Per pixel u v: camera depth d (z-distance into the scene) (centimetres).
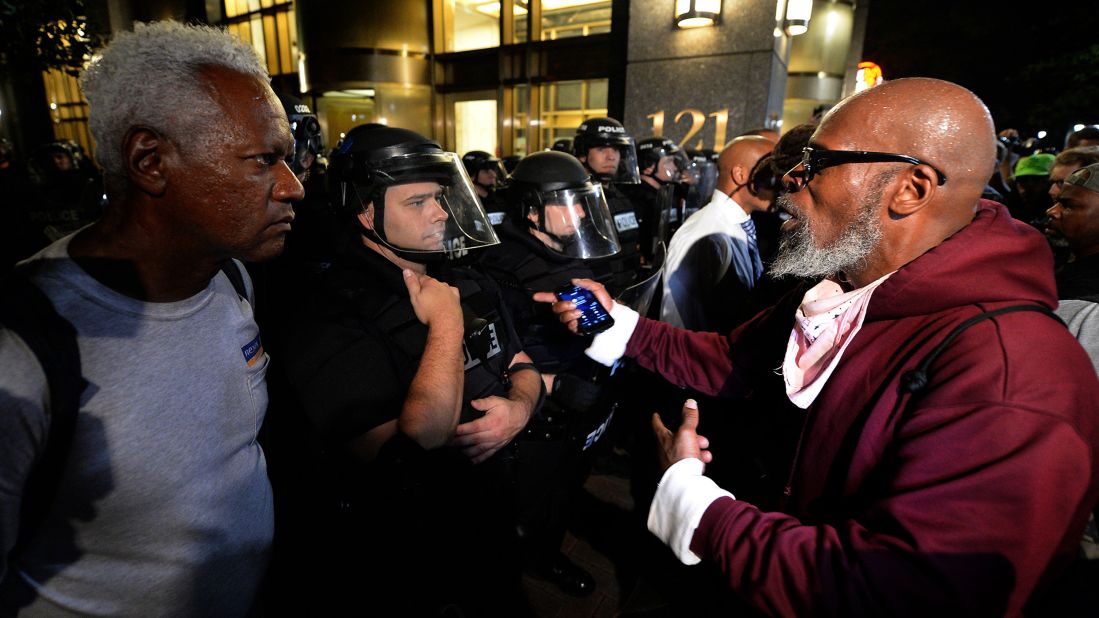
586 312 145
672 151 403
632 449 235
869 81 1230
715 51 610
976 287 76
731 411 147
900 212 82
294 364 112
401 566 109
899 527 69
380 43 1266
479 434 128
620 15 746
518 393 143
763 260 264
